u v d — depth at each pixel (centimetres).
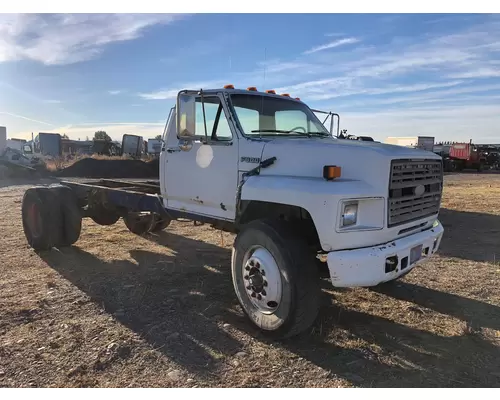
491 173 3578
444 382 304
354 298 471
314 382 301
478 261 615
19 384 293
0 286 493
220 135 459
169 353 338
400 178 362
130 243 727
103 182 801
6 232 796
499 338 375
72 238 662
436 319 415
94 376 304
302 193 352
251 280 381
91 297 461
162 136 543
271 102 493
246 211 420
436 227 430
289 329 351
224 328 387
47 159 2955
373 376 311
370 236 348
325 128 552
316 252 398
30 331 374
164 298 462
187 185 499
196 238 777
